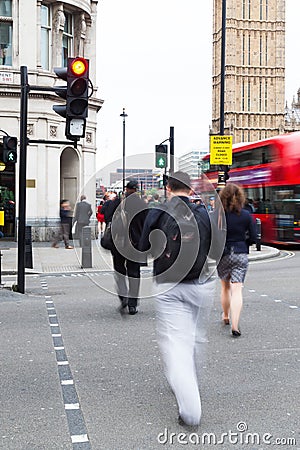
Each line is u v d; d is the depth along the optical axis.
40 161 27.17
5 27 27.25
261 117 120.12
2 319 10.05
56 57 28.33
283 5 119.69
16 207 27.75
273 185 26.47
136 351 7.75
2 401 5.85
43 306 11.38
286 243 25.69
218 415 5.41
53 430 5.10
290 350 7.73
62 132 28.16
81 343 8.24
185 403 5.07
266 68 119.88
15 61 27.05
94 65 30.62
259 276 15.99
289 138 25.73
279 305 11.20
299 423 5.21
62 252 23.16
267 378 6.52
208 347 7.90
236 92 119.25
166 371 5.25
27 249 18.08
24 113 12.59
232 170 30.61
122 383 6.39
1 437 4.95
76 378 6.59
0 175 27.92
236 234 8.52
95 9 30.75
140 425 5.20
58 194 27.69
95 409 5.61
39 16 27.50
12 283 14.64
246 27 119.06
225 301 9.22
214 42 123.88
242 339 8.36
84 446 4.76
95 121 30.48
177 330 5.22
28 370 6.92
